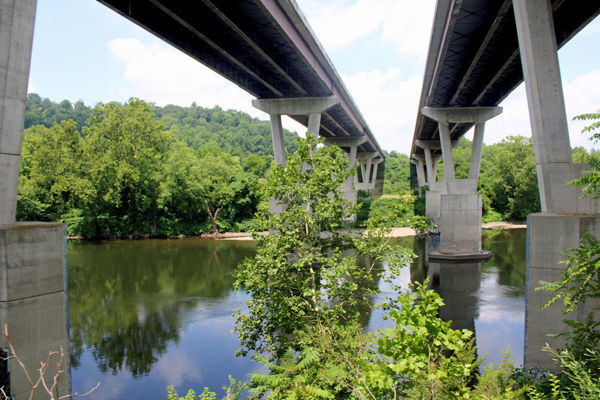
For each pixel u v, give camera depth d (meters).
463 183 42.03
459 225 39.62
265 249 13.10
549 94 13.69
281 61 30.33
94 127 60.06
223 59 30.45
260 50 26.42
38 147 56.06
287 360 9.23
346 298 13.01
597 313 11.91
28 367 9.94
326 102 37.84
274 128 39.50
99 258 42.47
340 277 13.42
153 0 18.98
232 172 74.56
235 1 21.27
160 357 17.42
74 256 44.03
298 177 14.47
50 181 58.06
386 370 5.34
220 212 71.31
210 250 48.81
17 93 10.25
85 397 14.10
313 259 13.69
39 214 62.47
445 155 42.47
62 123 56.06
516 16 14.62
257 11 22.50
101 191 59.84
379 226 14.22
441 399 5.32
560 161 13.50
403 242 53.44
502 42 26.58
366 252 13.87
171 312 23.66
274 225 13.52
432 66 31.17
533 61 13.88
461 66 31.50
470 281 30.08
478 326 20.23
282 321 12.52
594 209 13.09
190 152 67.69
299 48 27.22
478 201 39.59
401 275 32.16
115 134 60.22
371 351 9.31
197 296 27.05
